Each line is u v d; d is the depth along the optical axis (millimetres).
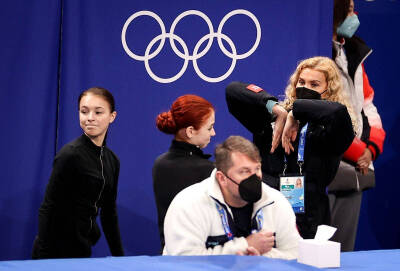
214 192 8453
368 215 18328
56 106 12664
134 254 13141
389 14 18000
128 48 12875
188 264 6539
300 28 13531
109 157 11383
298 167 9883
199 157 10352
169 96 13117
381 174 18297
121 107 12891
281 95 13516
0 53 12273
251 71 13430
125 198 13008
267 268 6398
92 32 12680
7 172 12391
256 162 8273
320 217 9961
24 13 12367
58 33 12578
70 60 12570
